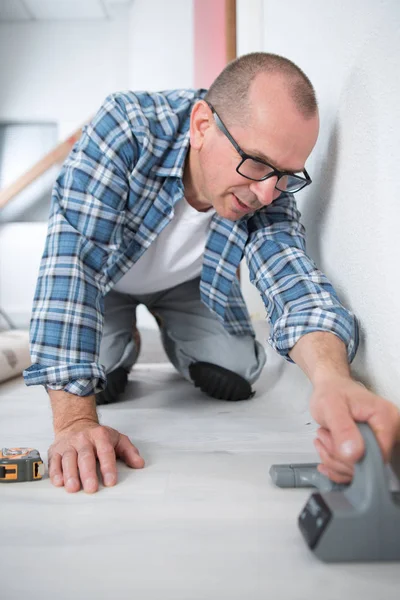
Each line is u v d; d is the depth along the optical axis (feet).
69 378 3.33
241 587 1.84
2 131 17.62
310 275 3.64
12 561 2.03
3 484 2.88
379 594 1.79
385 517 1.99
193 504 2.59
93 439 3.04
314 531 2.03
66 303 3.56
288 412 4.87
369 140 3.31
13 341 7.85
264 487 2.81
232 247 4.29
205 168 3.64
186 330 5.64
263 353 5.57
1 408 5.34
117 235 3.84
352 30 3.60
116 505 2.58
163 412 4.91
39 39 17.54
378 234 3.19
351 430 2.07
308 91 3.31
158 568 1.97
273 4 6.12
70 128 17.62
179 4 16.26
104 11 17.40
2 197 12.85
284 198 4.18
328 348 3.02
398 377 2.99
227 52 8.64
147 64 16.71
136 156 3.87
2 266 17.51
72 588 1.84
